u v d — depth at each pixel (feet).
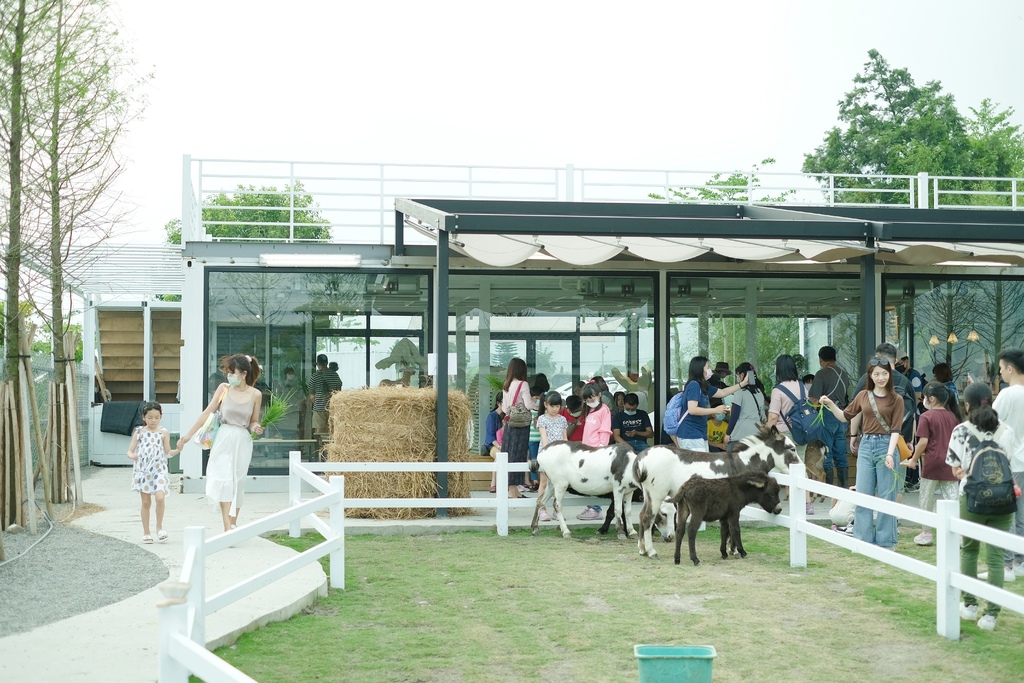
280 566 22.95
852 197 162.30
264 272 47.26
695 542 32.91
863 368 38.37
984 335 50.90
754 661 20.66
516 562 30.37
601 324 49.32
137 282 64.49
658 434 48.96
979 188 159.94
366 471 37.42
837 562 30.60
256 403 32.73
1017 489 23.86
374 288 47.93
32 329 35.96
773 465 31.19
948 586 22.48
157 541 31.96
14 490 34.19
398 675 19.54
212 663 11.97
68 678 17.94
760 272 49.75
